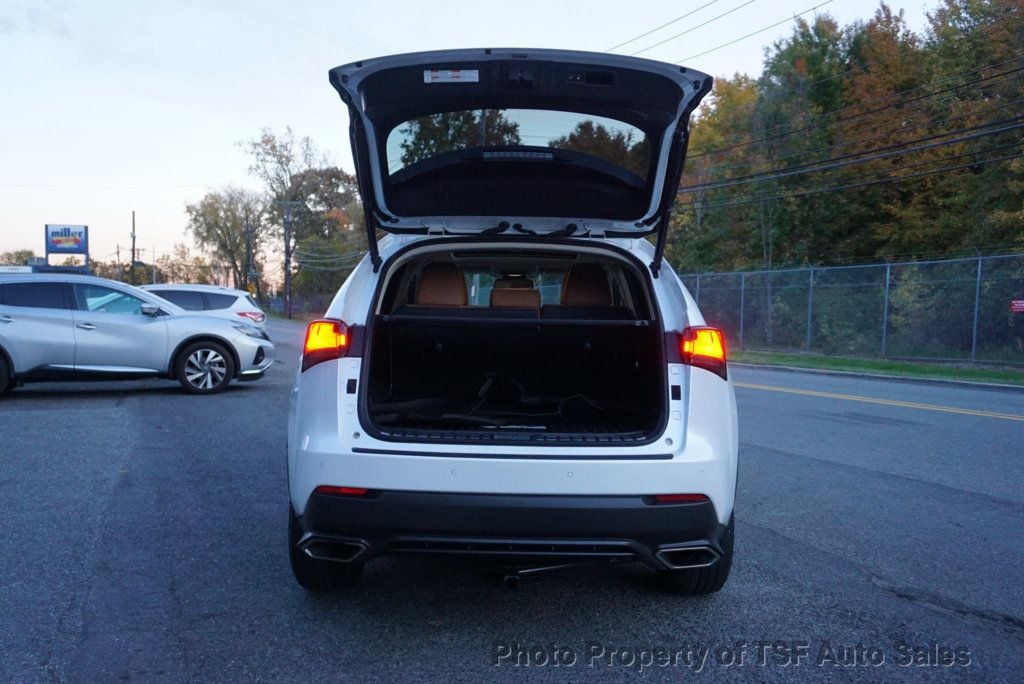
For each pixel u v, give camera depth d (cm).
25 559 464
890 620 400
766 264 3300
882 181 2645
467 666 345
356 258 7325
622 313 458
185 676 330
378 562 474
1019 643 376
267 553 483
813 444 869
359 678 332
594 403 474
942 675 343
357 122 379
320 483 340
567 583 446
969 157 2609
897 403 1279
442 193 411
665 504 339
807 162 3161
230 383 1320
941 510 603
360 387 354
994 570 473
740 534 539
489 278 591
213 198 8419
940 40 3017
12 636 365
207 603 407
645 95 376
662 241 402
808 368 2109
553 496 333
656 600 423
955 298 2088
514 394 493
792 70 3256
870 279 2348
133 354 1105
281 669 338
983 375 1834
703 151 3797
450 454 335
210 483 646
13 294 1070
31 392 1187
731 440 364
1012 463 776
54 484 633
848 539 530
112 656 347
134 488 626
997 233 2517
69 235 7625
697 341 363
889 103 3017
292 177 7631
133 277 8556
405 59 359
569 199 416
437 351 474
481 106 392
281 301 7888
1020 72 2473
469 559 345
